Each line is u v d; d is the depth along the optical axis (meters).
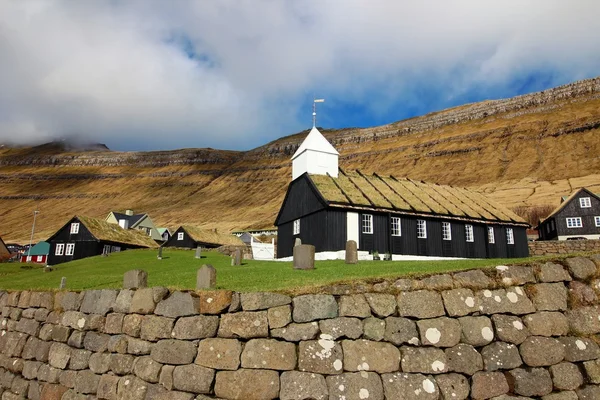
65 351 10.30
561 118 165.25
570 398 7.76
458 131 195.38
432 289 8.30
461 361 7.70
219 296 8.31
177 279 17.80
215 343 7.97
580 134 148.00
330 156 34.16
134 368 8.72
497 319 8.26
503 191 116.94
